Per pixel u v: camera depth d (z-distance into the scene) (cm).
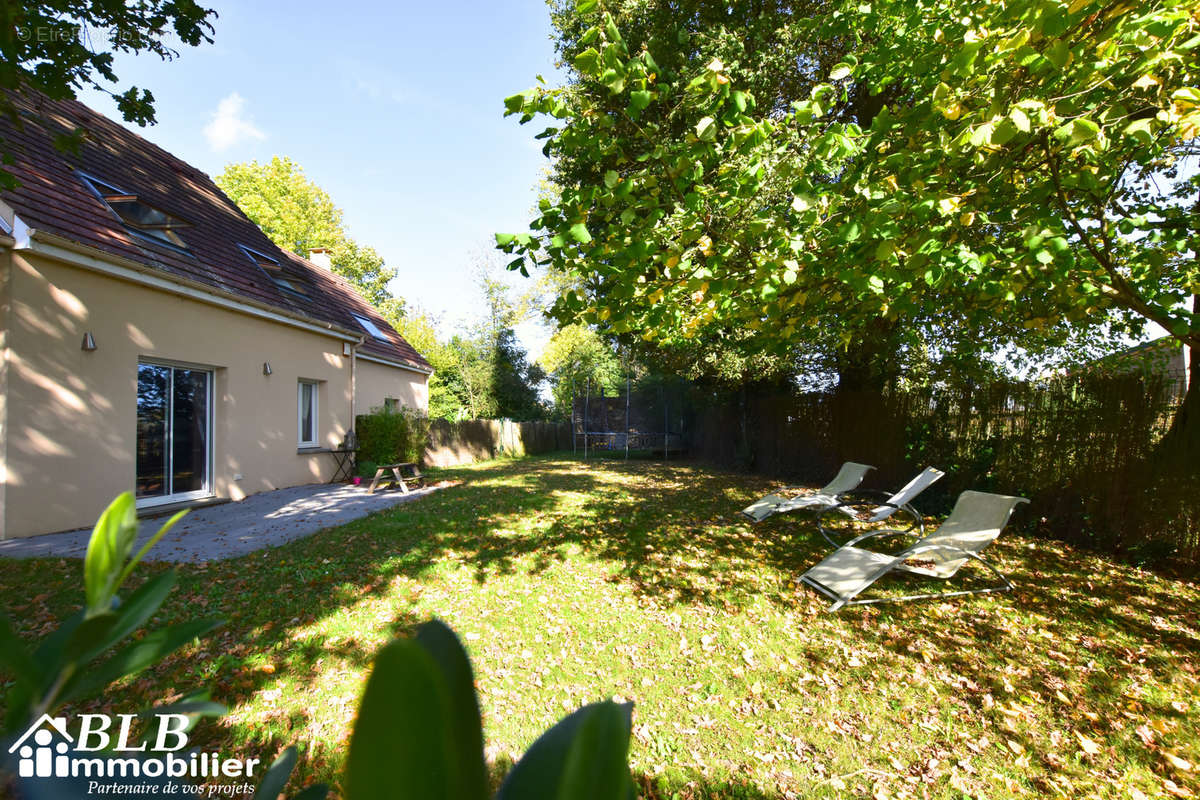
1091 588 480
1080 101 296
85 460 652
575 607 438
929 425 834
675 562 558
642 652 367
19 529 587
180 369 817
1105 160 358
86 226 682
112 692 303
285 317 1006
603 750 40
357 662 345
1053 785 248
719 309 441
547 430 2516
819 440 1152
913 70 371
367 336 1447
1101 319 532
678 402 1925
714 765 263
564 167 1103
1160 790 246
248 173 2703
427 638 41
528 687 327
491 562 552
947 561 471
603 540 645
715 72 284
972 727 289
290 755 57
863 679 334
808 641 381
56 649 37
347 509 833
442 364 2458
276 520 746
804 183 304
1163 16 235
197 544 612
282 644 364
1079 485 620
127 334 705
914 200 334
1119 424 580
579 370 2784
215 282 863
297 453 1078
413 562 547
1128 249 401
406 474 1327
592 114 301
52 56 363
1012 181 375
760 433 1391
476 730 40
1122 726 287
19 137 708
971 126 277
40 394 607
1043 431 662
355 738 34
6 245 577
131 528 41
